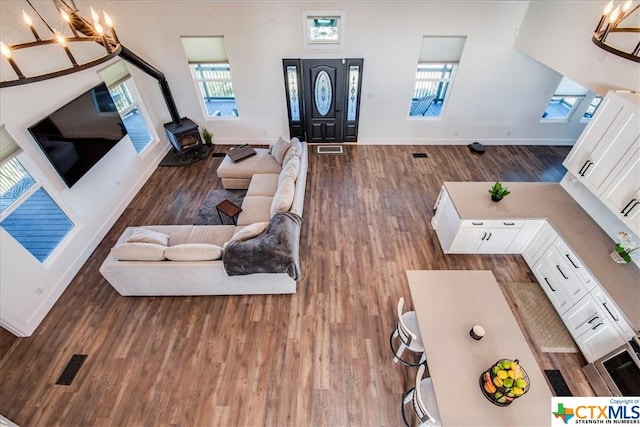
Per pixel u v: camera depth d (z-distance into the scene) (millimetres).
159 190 5516
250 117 6375
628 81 3135
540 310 3631
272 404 2895
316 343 3334
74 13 2322
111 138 4633
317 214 4977
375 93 5980
